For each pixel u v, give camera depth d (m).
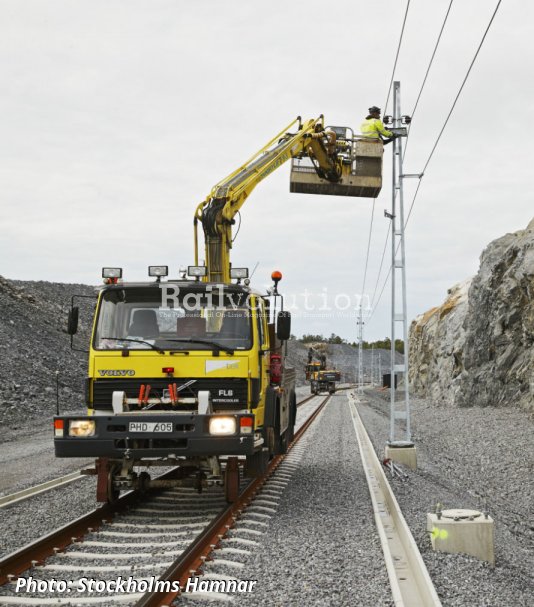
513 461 15.81
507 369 28.09
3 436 18.30
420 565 5.88
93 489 10.95
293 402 14.30
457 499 11.19
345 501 9.87
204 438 8.12
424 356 50.72
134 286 9.08
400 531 7.51
